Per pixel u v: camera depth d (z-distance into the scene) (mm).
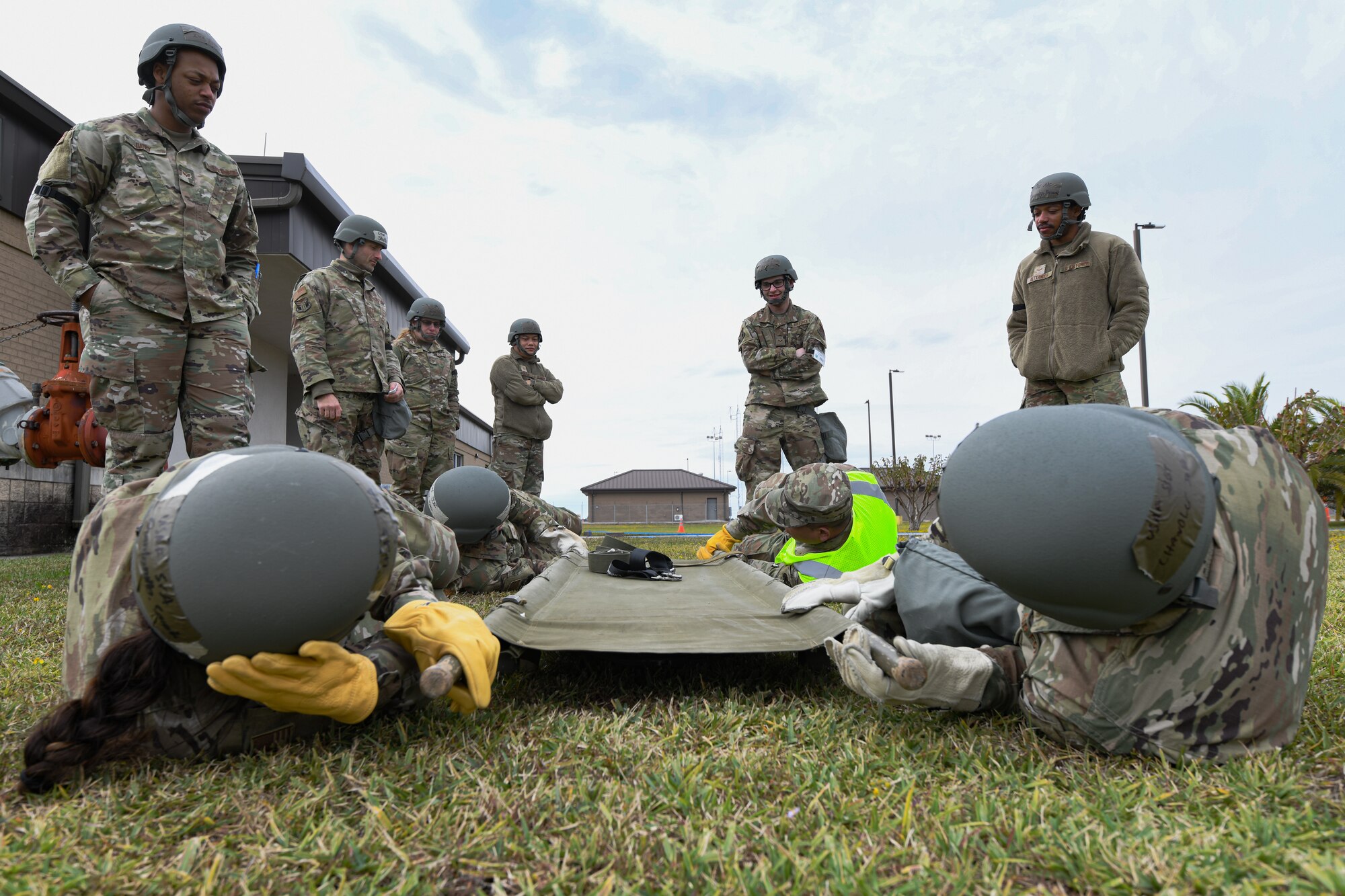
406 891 1103
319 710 1424
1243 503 1482
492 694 2135
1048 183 4270
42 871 1146
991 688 1722
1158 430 1323
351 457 5242
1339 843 1159
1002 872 1113
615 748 1643
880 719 1847
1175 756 1494
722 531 4020
